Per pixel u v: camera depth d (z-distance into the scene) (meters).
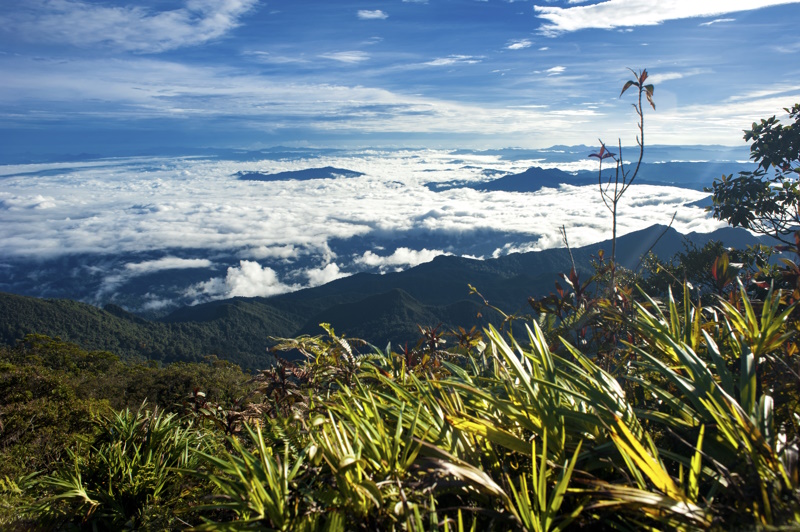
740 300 2.40
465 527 1.37
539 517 1.16
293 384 2.91
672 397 1.50
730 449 1.30
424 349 3.21
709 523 1.05
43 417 5.40
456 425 1.46
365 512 1.28
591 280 2.72
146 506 2.60
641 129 2.63
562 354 2.57
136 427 3.26
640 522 1.21
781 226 6.34
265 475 1.39
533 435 1.53
